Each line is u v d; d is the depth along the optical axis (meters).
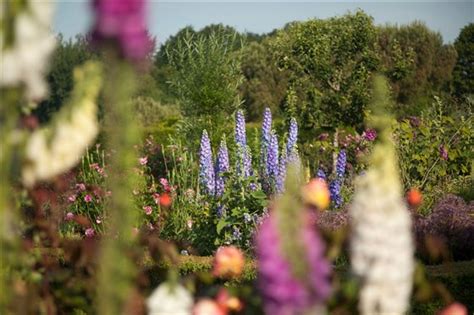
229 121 15.80
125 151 2.87
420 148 12.29
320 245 2.98
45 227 4.10
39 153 3.13
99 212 10.55
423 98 28.47
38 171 3.18
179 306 3.15
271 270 2.87
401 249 3.05
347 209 9.82
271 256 2.88
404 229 3.07
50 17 2.98
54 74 31.77
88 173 11.20
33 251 4.10
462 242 8.80
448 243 8.74
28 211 4.39
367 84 18.70
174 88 16.67
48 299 3.99
